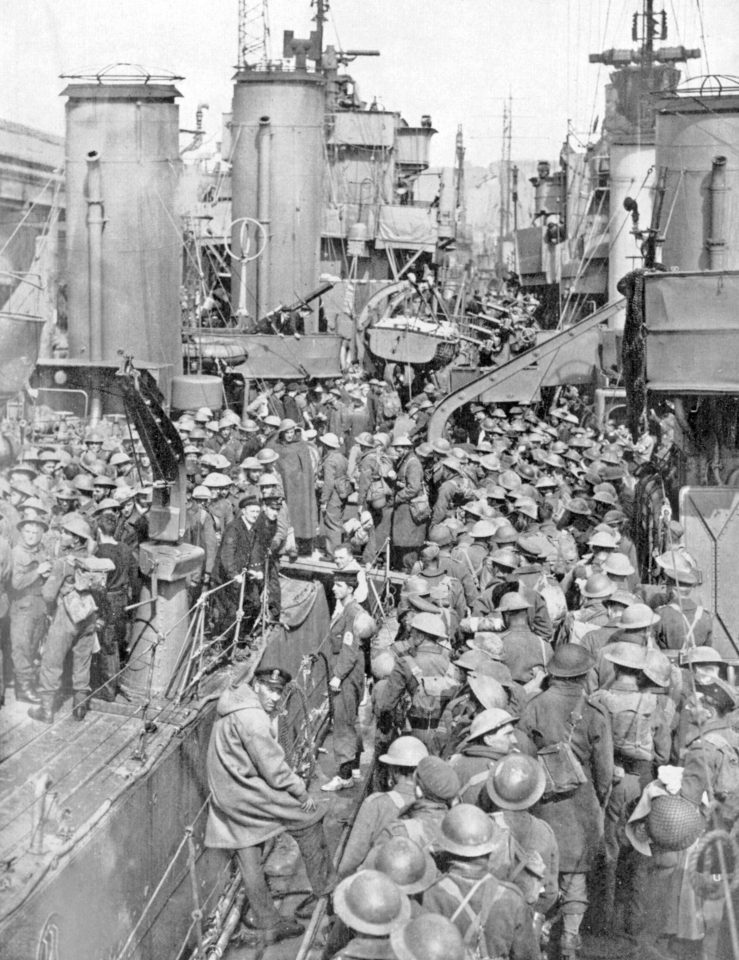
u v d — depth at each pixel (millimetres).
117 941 7133
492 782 6477
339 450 17328
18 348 12961
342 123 40062
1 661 8477
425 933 4859
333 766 11297
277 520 11609
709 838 7070
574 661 7633
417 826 6090
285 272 31281
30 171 19906
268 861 9375
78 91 20500
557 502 16453
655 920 7184
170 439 9484
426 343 30062
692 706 7797
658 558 11133
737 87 18219
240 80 30484
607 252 36188
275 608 11594
